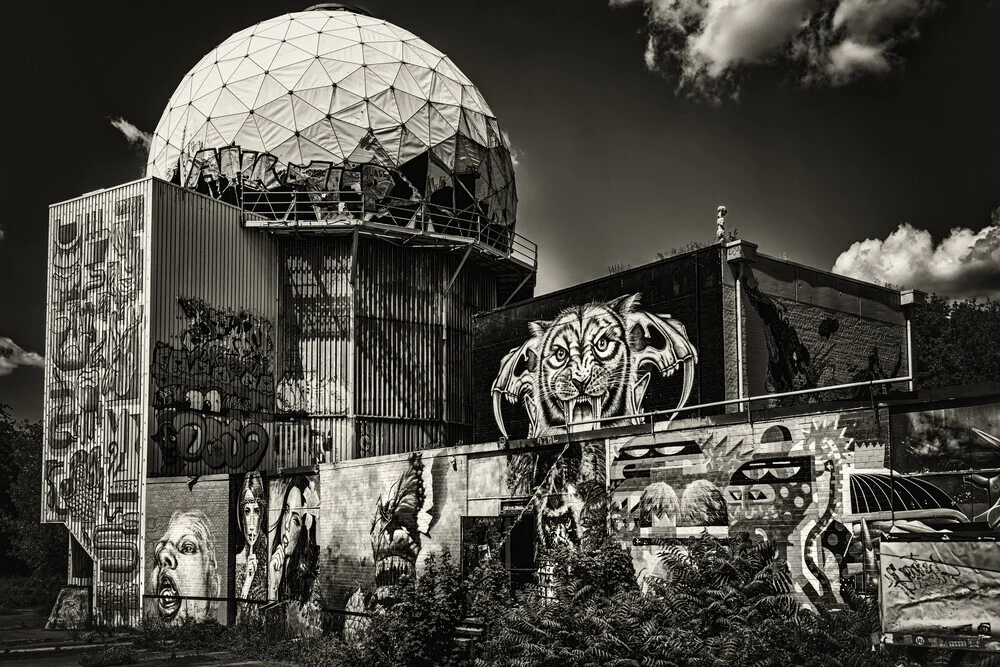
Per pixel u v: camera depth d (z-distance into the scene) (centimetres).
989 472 1118
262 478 2402
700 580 1300
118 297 2745
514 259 3409
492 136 3506
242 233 2984
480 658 1462
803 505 1304
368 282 3119
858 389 2212
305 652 2000
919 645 1077
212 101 3272
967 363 3597
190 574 2517
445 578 1641
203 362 2808
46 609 3400
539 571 1694
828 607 1237
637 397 2152
